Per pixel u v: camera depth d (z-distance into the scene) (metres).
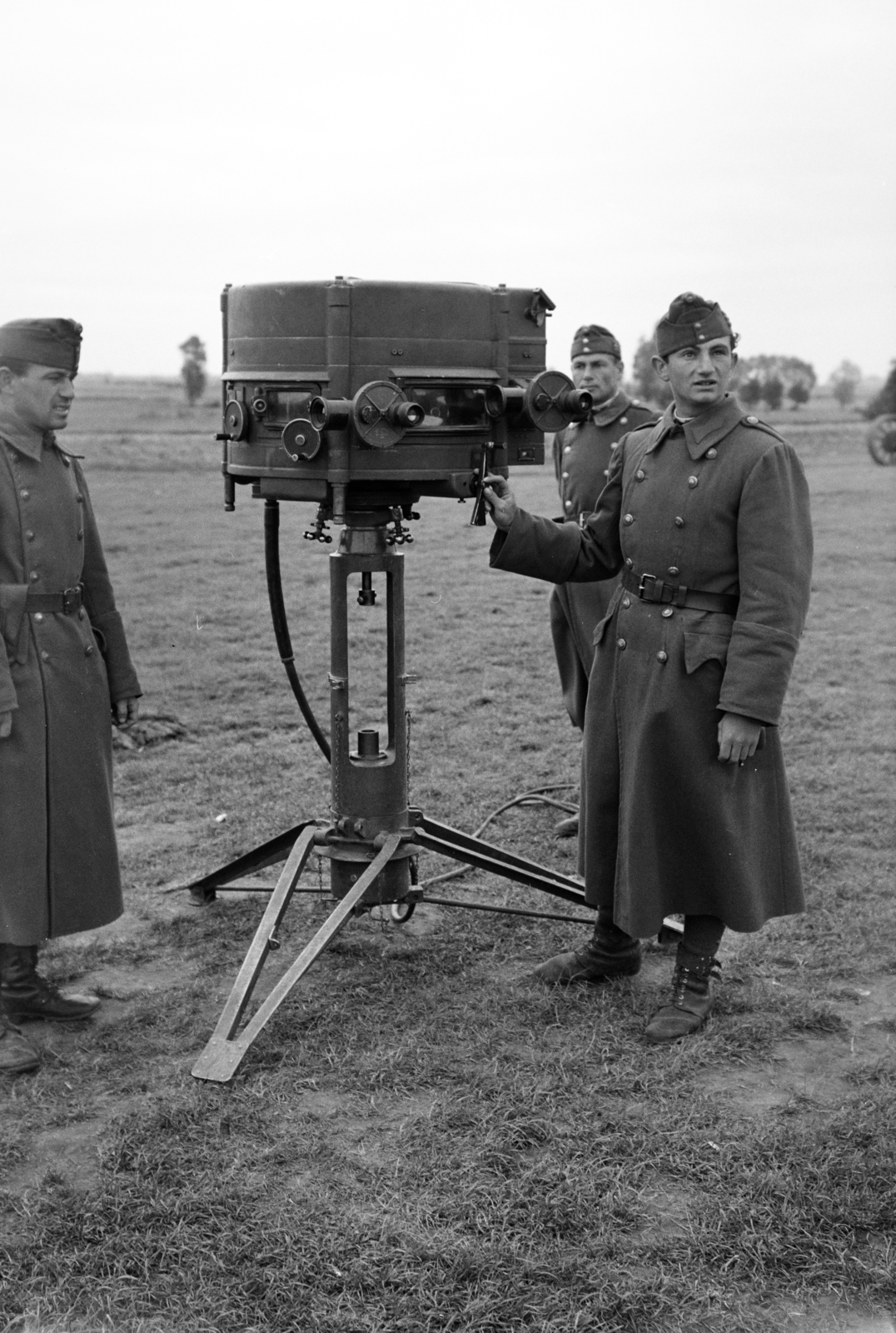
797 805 5.60
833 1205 2.77
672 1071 3.37
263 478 3.61
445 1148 3.00
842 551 14.49
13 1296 2.56
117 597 11.16
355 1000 3.78
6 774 3.61
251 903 4.54
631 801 3.59
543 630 9.63
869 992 3.88
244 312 3.52
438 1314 2.47
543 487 21.02
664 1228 2.74
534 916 4.28
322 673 8.22
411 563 13.12
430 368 3.39
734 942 4.22
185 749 6.54
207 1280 2.58
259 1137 3.08
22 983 3.72
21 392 3.62
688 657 3.51
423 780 5.99
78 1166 3.01
